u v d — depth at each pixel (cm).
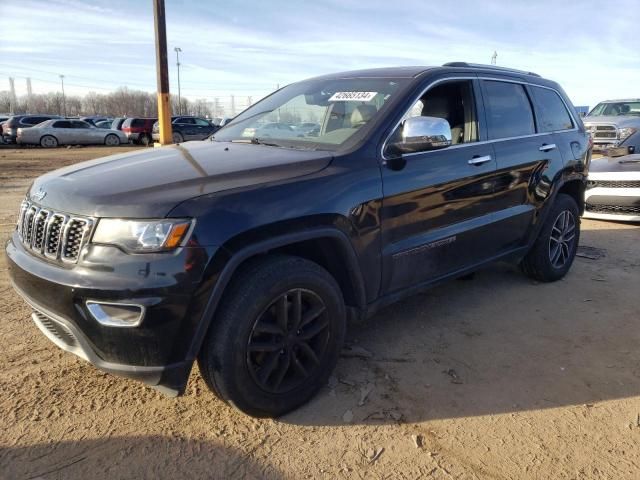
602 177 747
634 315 414
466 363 335
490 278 500
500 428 269
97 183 258
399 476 235
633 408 287
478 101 391
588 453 250
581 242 652
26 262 259
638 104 1545
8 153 2184
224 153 312
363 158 301
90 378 307
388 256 312
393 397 295
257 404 262
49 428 261
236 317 245
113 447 249
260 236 249
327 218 273
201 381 308
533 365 333
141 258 225
